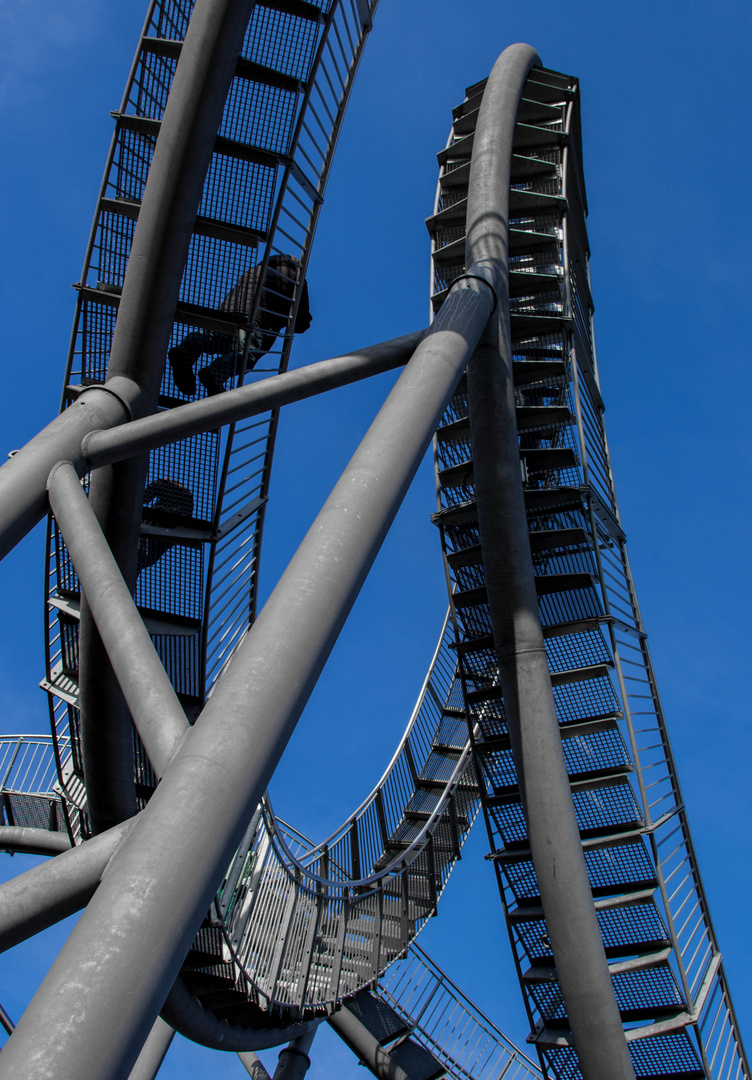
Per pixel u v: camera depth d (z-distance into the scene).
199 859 3.26
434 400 6.20
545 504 10.95
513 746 8.88
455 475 11.71
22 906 4.08
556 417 11.20
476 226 9.90
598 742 10.59
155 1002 2.99
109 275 7.90
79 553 5.63
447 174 12.86
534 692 8.91
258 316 8.75
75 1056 2.73
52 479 6.18
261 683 3.85
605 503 11.38
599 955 8.09
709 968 10.48
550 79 13.50
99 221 7.71
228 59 6.60
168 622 8.73
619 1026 7.96
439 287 12.41
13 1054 2.73
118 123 7.65
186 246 7.08
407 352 7.82
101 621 5.09
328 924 12.58
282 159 8.02
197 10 6.53
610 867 10.39
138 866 3.18
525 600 9.24
